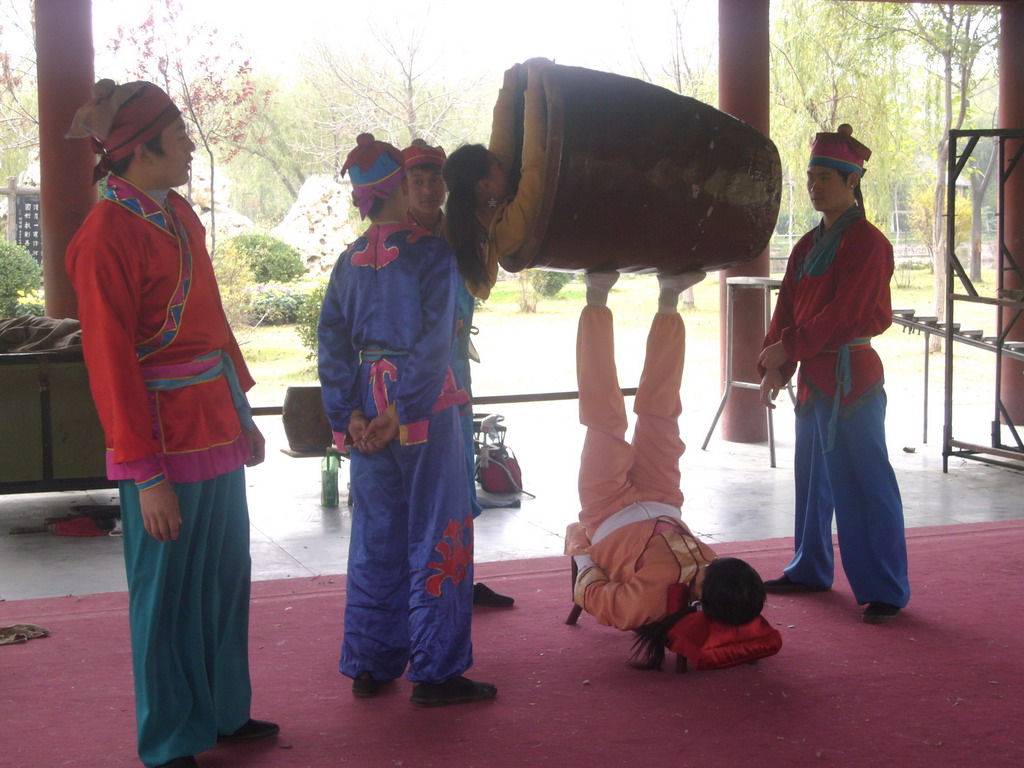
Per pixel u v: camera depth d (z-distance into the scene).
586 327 3.52
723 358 8.13
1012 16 8.28
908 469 7.05
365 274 2.99
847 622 3.80
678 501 3.67
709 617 3.26
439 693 3.04
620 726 2.91
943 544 4.84
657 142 3.12
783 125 16.56
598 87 3.09
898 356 13.99
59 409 5.68
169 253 2.51
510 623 3.81
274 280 17.05
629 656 3.47
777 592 4.17
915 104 17.23
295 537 5.41
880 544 3.80
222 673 2.76
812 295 3.97
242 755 2.75
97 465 5.77
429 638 3.03
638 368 13.39
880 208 17.34
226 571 2.75
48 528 5.60
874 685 3.20
